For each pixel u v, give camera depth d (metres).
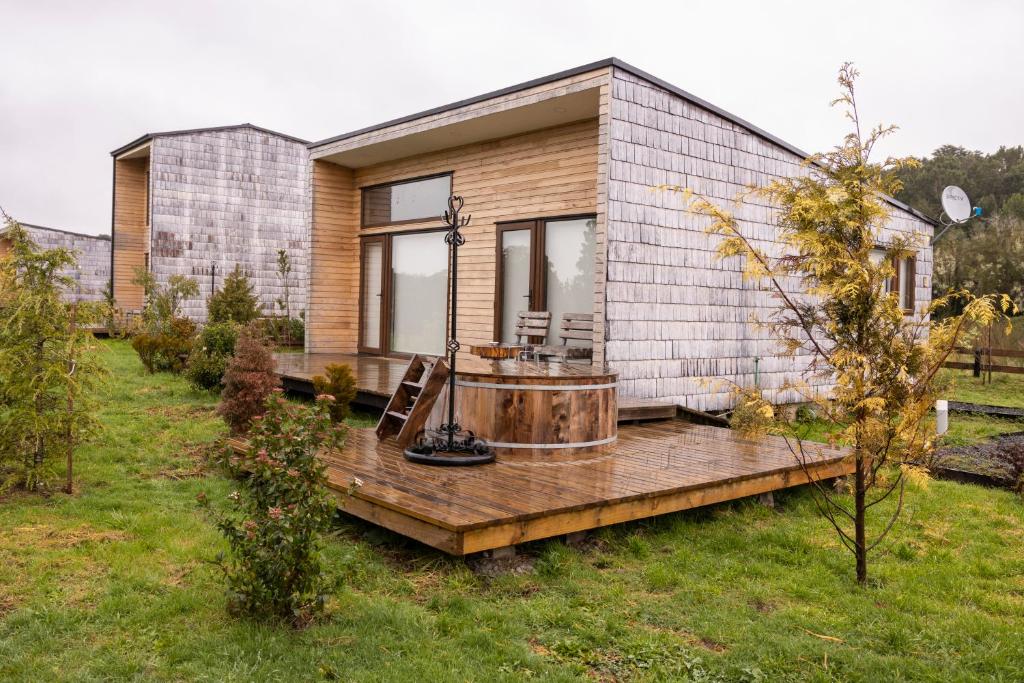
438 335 11.59
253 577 3.22
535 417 5.62
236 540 3.22
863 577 4.05
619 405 7.38
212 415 8.24
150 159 18.75
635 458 5.73
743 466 5.48
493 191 10.55
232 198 19.98
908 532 5.06
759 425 4.40
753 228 9.57
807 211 3.93
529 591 3.73
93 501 4.98
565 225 9.57
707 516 5.23
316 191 12.72
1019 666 3.07
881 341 3.89
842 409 4.06
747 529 5.01
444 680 2.76
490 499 4.29
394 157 12.11
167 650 2.93
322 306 12.94
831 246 3.89
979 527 5.23
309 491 3.27
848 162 4.00
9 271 5.06
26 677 2.68
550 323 9.76
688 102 8.59
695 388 8.88
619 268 7.82
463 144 10.96
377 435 6.21
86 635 3.05
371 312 12.96
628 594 3.76
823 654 3.12
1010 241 22.53
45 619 3.16
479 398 5.72
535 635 3.23
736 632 3.31
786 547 4.68
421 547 4.27
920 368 3.88
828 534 4.95
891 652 3.19
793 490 6.02
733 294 9.38
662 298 8.38
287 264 19.45
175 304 17.58
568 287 9.54
